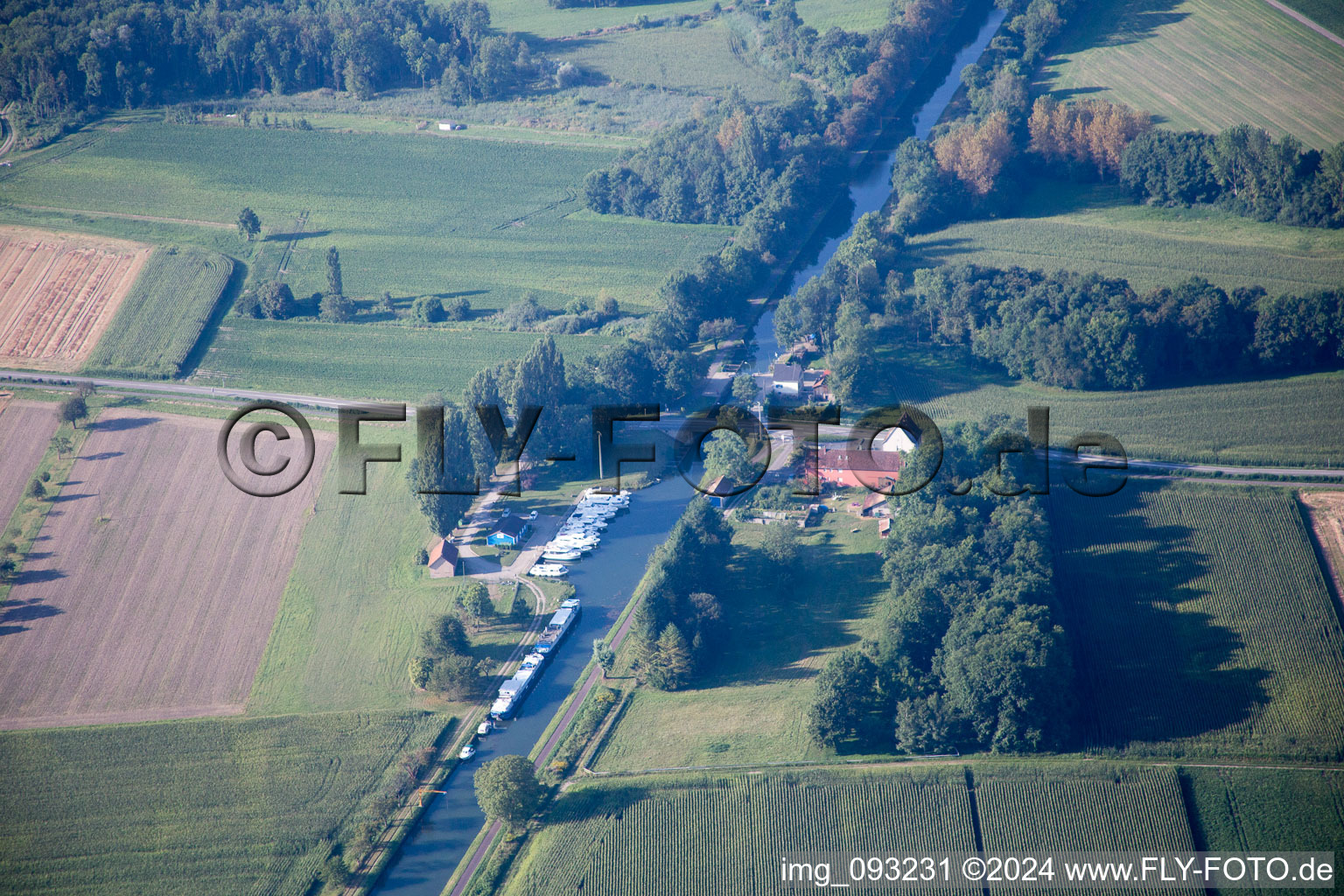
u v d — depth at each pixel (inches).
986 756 7342.5
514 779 7126.0
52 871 6973.4
